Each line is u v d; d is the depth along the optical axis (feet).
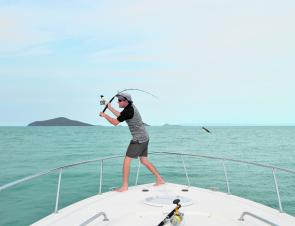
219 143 155.84
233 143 157.38
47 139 195.21
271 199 35.91
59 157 85.51
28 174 55.16
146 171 56.49
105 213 12.53
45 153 97.81
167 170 59.57
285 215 13.23
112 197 16.28
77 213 13.50
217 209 13.94
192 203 14.60
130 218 12.29
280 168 13.60
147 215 12.73
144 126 18.51
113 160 73.82
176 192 17.42
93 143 154.92
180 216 11.17
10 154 93.50
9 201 32.01
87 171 54.70
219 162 73.56
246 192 39.81
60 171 14.34
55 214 13.38
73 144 145.69
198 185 44.86
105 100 17.83
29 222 25.16
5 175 54.24
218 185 44.70
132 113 17.66
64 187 40.09
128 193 17.21
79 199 33.32
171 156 86.99
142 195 16.71
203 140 187.83
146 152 18.95
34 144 143.23
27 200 32.48
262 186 43.62
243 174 54.95
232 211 13.74
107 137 232.53
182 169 61.05
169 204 13.91
